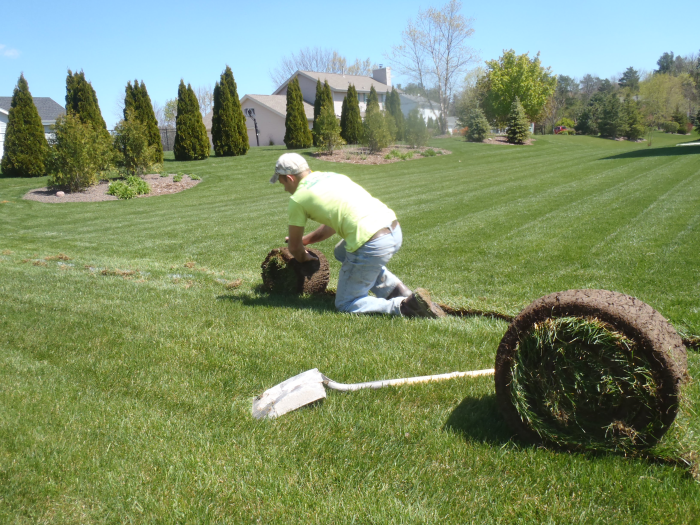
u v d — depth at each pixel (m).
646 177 15.76
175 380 3.18
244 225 11.09
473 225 9.40
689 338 3.63
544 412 2.35
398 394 2.88
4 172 21.09
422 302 4.18
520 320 2.38
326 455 2.33
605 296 2.24
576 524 1.87
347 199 4.20
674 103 69.81
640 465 2.18
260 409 2.77
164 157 27.30
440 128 50.03
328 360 3.44
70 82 22.92
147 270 7.09
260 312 4.61
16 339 4.02
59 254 8.59
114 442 2.47
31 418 2.72
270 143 42.28
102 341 3.95
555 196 12.57
